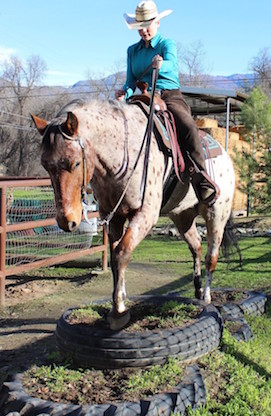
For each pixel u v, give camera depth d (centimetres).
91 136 333
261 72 4853
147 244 1158
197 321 388
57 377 331
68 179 314
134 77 447
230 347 406
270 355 417
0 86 5122
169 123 396
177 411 302
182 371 339
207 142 464
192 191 439
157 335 350
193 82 5231
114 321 353
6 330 509
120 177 352
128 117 370
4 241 609
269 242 1145
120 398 303
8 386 323
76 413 284
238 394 332
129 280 752
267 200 1257
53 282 761
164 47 423
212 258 489
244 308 514
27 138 4925
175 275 788
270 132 1295
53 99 5047
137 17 415
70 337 358
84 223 839
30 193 886
